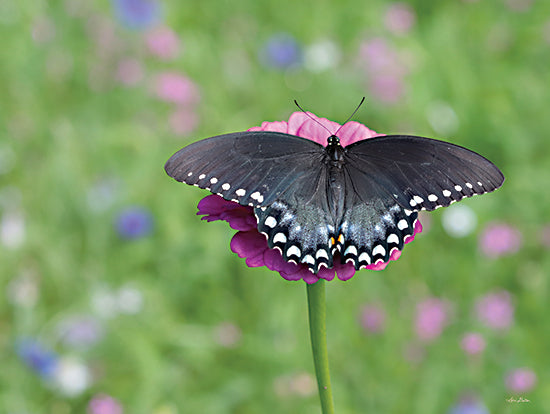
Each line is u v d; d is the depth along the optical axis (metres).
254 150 0.59
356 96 1.06
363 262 0.58
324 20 1.22
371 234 0.59
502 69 1.11
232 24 1.17
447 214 0.87
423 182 0.59
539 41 1.16
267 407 0.75
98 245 0.83
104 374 0.76
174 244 0.81
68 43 1.08
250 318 0.79
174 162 0.58
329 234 0.58
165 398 0.75
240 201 0.58
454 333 0.78
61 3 1.10
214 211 0.60
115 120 1.00
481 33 1.20
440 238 0.87
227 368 0.77
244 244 0.59
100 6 1.10
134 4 1.06
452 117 1.02
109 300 0.78
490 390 0.76
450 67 1.10
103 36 1.07
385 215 0.59
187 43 1.11
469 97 1.06
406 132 1.01
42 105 1.01
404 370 0.77
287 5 1.23
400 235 0.59
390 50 1.11
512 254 0.84
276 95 1.06
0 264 0.80
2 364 0.76
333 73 1.08
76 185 0.87
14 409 0.74
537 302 0.80
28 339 0.76
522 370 0.76
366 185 0.59
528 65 1.14
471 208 0.90
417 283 0.81
